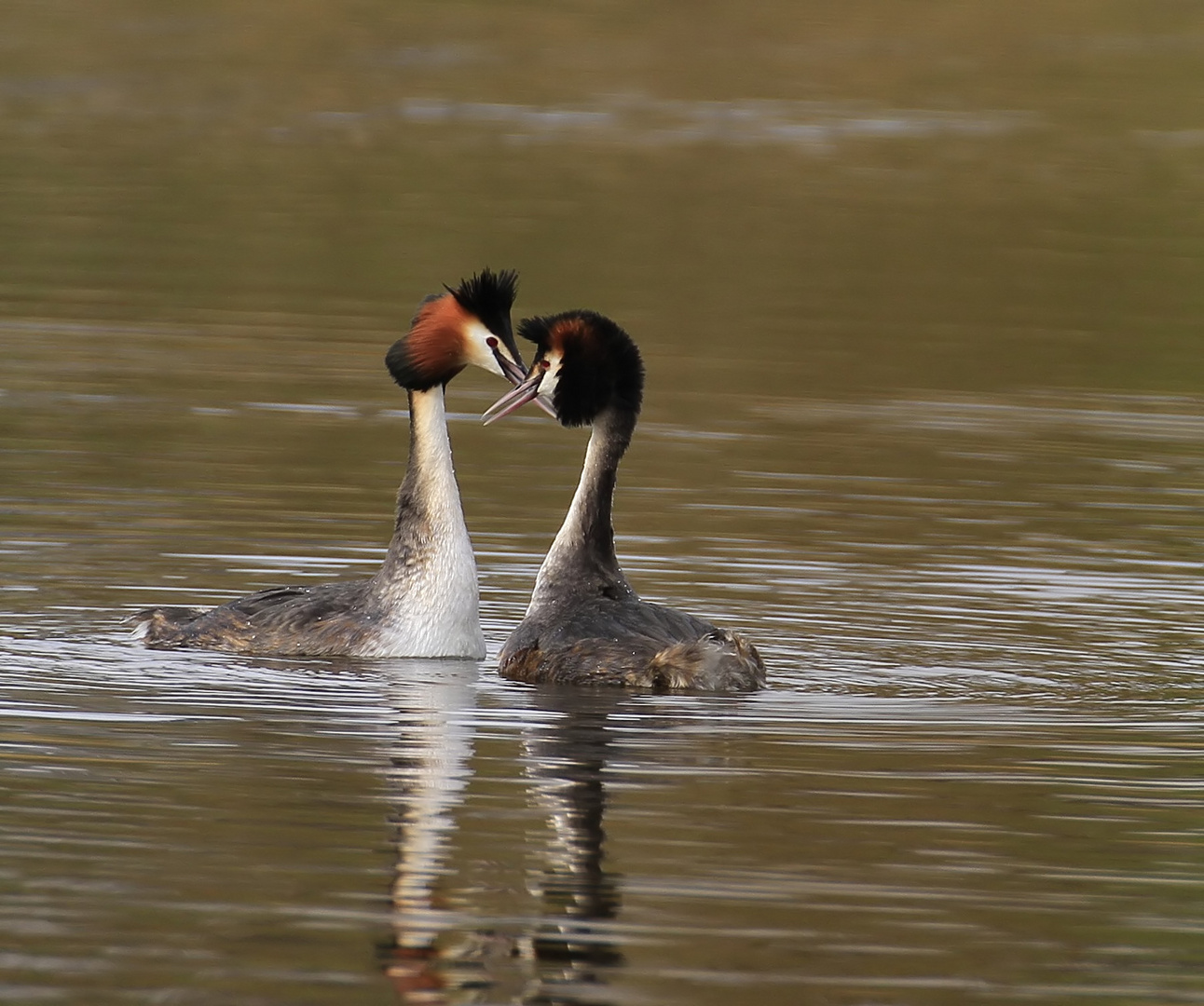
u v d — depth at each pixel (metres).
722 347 26.41
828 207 37.53
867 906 8.95
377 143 41.66
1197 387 25.39
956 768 10.98
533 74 48.78
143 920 8.58
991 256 33.94
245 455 19.45
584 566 13.62
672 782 10.62
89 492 17.70
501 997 7.86
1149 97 48.56
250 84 46.50
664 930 8.62
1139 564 16.48
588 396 13.58
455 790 10.35
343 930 8.52
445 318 13.80
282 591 14.03
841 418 22.50
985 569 16.16
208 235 32.75
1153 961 8.45
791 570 15.91
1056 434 22.17
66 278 29.20
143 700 12.01
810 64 50.84
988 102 47.47
